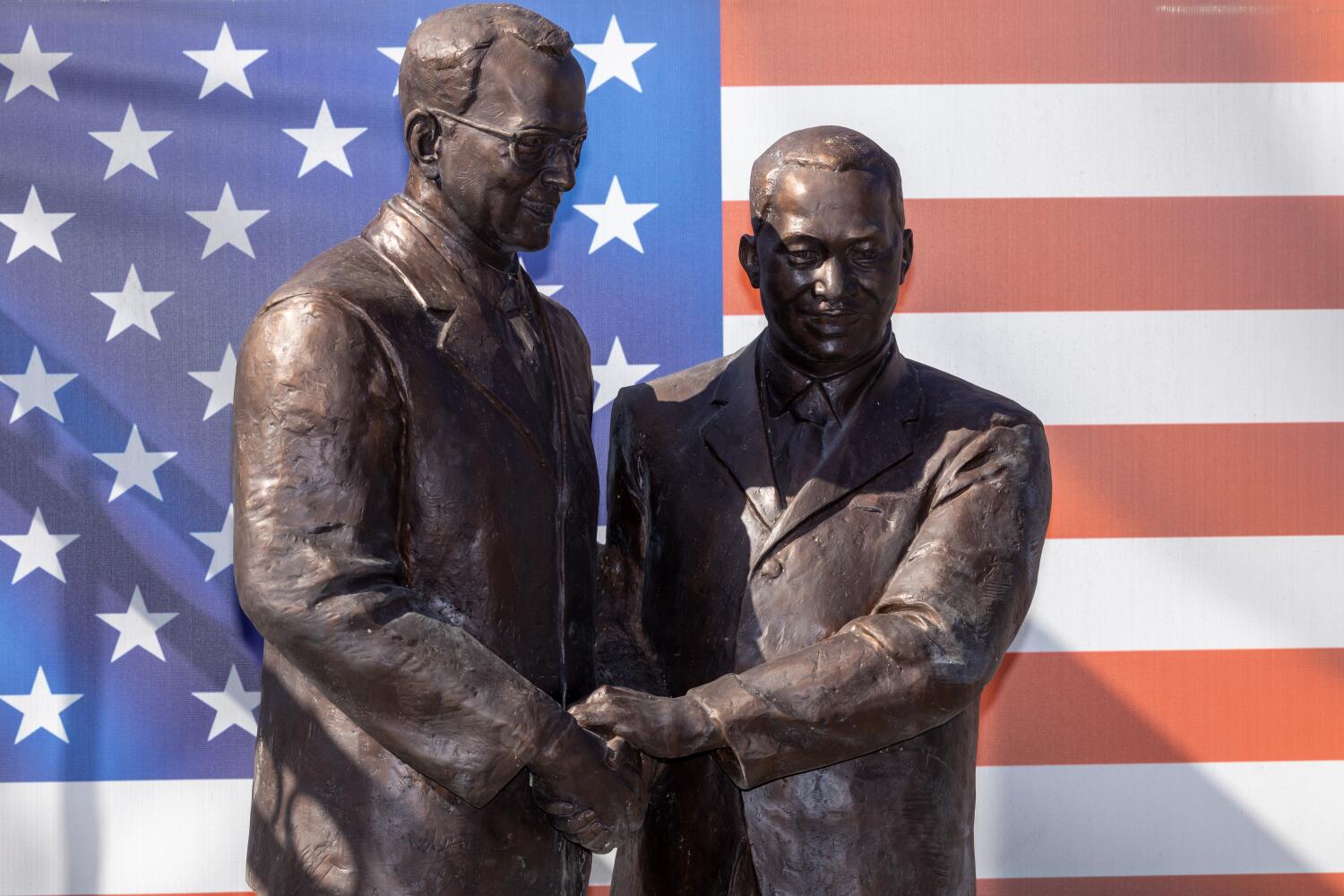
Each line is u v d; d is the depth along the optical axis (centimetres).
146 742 320
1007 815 323
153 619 321
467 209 202
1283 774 323
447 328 199
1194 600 324
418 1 322
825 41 323
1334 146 324
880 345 221
